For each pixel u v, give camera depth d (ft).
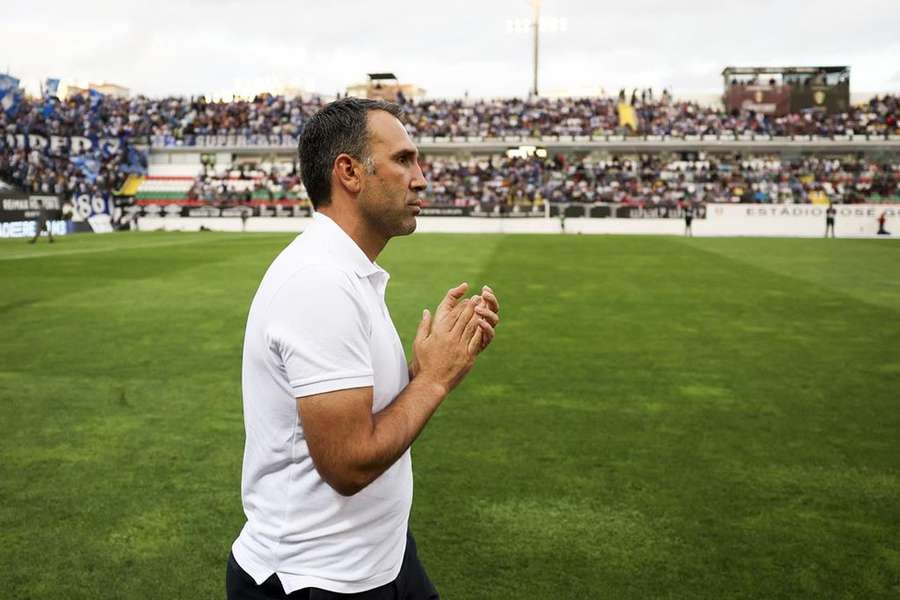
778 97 167.12
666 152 165.48
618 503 14.28
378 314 5.74
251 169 162.61
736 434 18.58
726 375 24.85
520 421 19.60
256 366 5.56
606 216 134.72
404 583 6.26
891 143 154.40
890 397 22.12
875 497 14.61
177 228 142.72
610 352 28.48
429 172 160.86
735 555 12.17
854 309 39.50
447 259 68.64
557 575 11.49
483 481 15.37
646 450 17.35
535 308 39.55
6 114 129.29
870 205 125.49
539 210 137.28
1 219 107.14
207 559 12.02
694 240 106.22
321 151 5.74
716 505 14.19
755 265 65.10
